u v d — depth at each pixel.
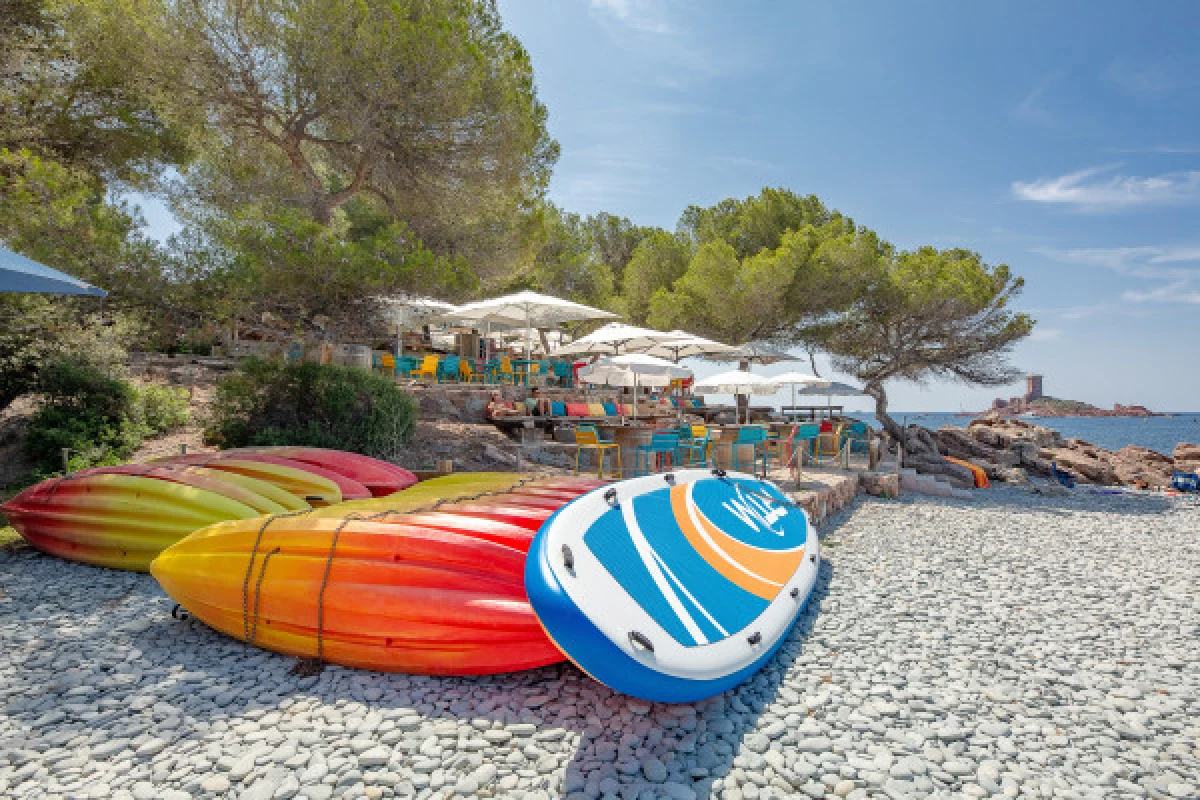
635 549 3.91
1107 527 11.00
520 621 3.56
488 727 3.16
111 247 12.63
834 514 10.47
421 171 15.83
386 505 4.88
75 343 9.46
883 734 3.27
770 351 16.77
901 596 5.96
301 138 15.24
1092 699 3.81
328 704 3.38
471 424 12.41
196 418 9.99
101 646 4.03
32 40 12.12
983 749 3.15
